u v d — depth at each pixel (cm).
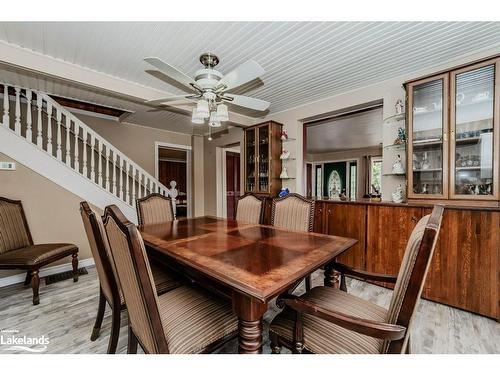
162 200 286
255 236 183
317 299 130
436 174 230
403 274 84
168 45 204
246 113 402
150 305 88
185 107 322
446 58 229
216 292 139
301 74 260
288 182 382
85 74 241
